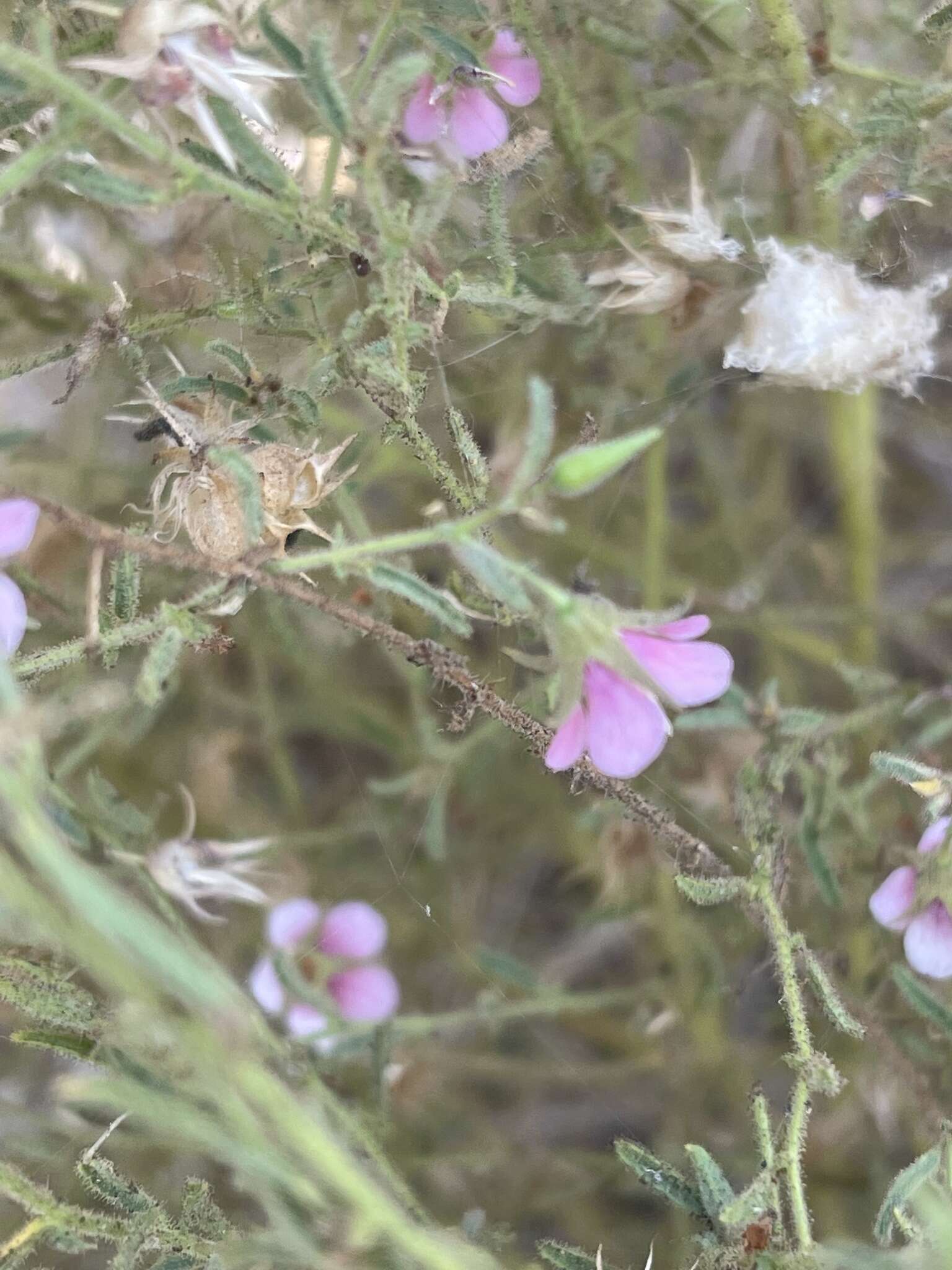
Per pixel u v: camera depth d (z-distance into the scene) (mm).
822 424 243
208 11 161
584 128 212
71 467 210
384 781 244
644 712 159
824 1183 217
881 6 209
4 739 135
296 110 199
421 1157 213
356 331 178
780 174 217
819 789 208
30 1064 201
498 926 244
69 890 133
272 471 170
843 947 217
